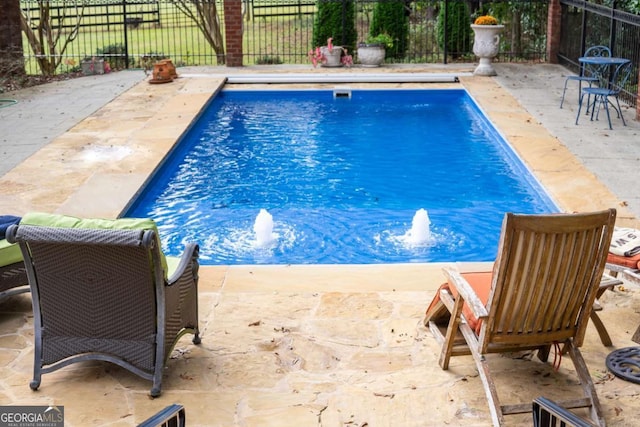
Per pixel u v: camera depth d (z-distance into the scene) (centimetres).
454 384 429
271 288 551
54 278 414
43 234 394
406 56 1641
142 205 791
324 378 436
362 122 1156
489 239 701
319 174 900
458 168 917
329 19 1537
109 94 1241
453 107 1259
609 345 468
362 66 1490
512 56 1605
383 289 550
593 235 383
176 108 1138
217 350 466
